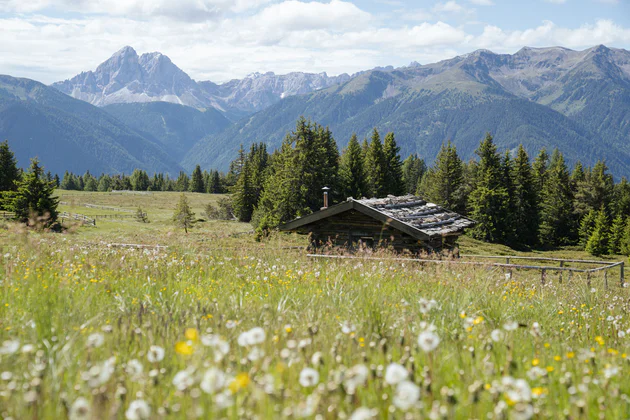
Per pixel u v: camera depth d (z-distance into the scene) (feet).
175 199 487.20
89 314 17.48
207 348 12.24
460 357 13.48
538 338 16.52
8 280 22.90
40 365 10.75
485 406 10.04
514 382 9.60
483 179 264.72
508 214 257.14
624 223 272.51
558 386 12.31
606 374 11.75
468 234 260.62
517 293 32.68
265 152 437.99
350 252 58.80
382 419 9.37
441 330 17.46
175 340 14.55
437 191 289.12
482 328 18.61
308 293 24.49
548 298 32.40
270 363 12.19
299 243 69.92
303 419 8.78
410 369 10.88
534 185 277.03
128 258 34.30
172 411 9.34
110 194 516.32
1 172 267.59
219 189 599.57
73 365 11.95
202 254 38.83
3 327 15.38
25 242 29.63
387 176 271.28
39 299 19.01
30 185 185.68
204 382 8.49
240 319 17.43
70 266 28.53
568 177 315.17
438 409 8.60
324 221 72.38
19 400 9.48
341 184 228.22
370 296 22.97
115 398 9.57
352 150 244.01
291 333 15.16
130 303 20.15
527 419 8.46
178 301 21.15
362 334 16.15
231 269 33.12
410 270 36.91
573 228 305.73
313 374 9.23
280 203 199.11
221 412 8.96
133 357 13.17
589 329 23.06
